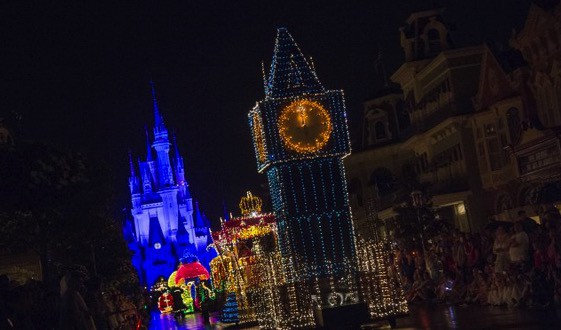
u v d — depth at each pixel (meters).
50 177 12.92
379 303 19.36
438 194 44.50
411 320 20.39
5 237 19.52
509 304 20.08
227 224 26.16
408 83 52.81
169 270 177.25
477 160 43.91
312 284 19.33
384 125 60.81
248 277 24.39
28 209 13.29
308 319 19.22
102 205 23.59
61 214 19.08
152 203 181.38
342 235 19.64
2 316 10.70
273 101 19.59
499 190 42.12
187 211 182.25
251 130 20.81
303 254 19.44
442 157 47.62
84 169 13.45
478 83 45.72
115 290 26.91
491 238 23.98
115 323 20.92
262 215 26.38
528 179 29.70
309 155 19.62
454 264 25.48
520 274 19.56
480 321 17.59
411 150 59.19
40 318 14.80
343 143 19.73
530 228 20.50
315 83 19.89
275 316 19.52
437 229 36.97
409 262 29.66
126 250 39.12
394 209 38.53
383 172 60.12
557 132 27.69
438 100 48.09
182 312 49.69
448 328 17.08
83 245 26.25
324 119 19.72
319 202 19.64
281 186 19.56
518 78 37.62
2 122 27.06
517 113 38.50
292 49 20.02
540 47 34.72
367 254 19.59
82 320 12.88
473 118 42.41
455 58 45.72
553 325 14.82
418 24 52.00
